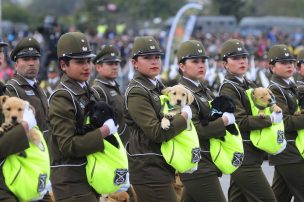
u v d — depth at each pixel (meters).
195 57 19.67
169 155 17.72
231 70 21.34
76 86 16.70
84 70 16.72
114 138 16.39
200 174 19.17
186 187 19.36
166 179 18.05
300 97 22.50
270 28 108.12
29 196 15.20
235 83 21.19
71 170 16.42
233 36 89.62
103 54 24.08
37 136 15.40
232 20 118.19
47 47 48.34
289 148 22.05
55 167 16.62
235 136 19.44
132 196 22.70
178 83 19.95
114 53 24.17
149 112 17.72
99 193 16.59
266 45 78.62
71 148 16.12
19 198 15.29
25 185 15.09
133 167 18.16
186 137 17.83
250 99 21.09
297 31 119.19
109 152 16.27
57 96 16.45
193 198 19.83
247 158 20.84
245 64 21.34
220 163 19.27
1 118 15.41
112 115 16.38
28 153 15.22
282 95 22.17
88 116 16.48
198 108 19.38
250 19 120.38
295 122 21.77
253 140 20.78
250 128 20.66
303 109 22.09
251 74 46.25
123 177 16.38
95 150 16.12
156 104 18.00
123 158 16.39
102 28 89.38
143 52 18.12
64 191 16.44
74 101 16.44
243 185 20.84
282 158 22.08
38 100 18.81
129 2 145.88
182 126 17.55
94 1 137.75
